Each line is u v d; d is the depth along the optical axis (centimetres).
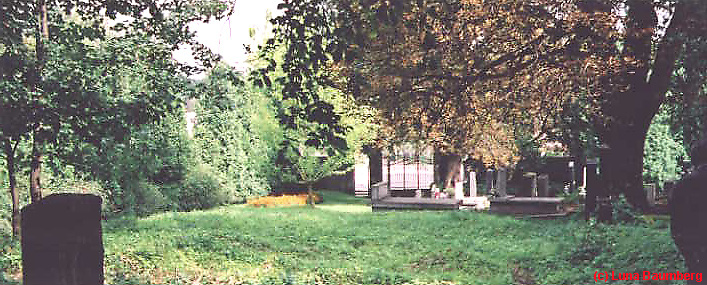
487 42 1598
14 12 1159
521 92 1741
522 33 1569
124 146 1441
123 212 2286
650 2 1537
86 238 596
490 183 3016
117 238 1514
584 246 1195
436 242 1562
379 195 2844
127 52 1323
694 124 1939
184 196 2825
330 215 2278
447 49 1521
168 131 2711
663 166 2806
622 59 1605
